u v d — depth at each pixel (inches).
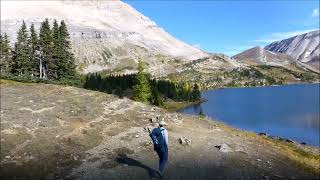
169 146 990.4
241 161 882.8
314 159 1253.7
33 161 784.3
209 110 5378.9
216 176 751.1
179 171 773.9
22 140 921.5
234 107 5920.3
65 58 3905.0
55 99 1642.5
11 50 3991.1
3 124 1042.7
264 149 1079.0
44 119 1175.0
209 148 1002.1
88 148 920.3
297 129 3208.7
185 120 1509.6
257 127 3361.2
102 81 5536.4
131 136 1082.1
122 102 1766.7
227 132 1331.2
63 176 705.0
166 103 6245.1
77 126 1128.8
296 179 784.3
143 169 776.3
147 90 3029.0
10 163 760.3
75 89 2097.7
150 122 1349.7
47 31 3905.0
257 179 746.8
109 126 1194.6
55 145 902.4
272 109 5472.4
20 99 1583.4
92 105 1558.8
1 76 3363.7
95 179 694.5
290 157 1037.8
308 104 6471.5
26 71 3816.4
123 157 865.5
